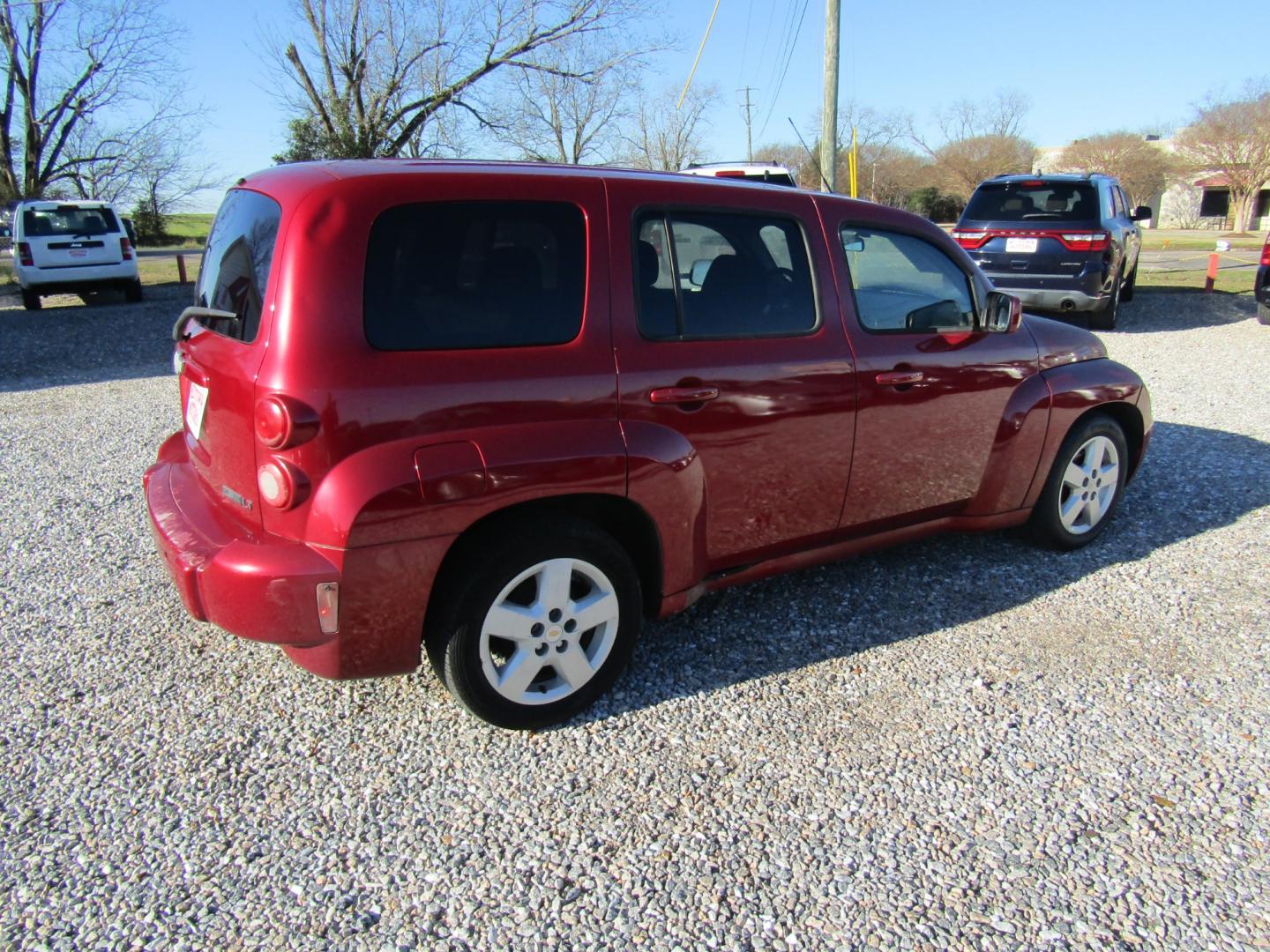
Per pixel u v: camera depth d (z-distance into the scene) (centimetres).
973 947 229
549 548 304
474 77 2309
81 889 246
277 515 275
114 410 823
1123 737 316
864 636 389
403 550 277
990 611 411
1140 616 405
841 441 373
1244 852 262
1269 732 319
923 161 5675
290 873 254
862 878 252
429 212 288
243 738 317
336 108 2250
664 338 326
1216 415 747
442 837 268
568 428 302
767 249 357
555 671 327
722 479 344
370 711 334
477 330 291
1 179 3253
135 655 371
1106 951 228
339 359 270
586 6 2248
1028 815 278
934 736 318
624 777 297
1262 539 488
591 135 2919
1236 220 5338
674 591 342
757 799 286
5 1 3025
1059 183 1104
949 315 411
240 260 302
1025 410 430
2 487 586
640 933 234
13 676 354
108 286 1653
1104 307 1149
